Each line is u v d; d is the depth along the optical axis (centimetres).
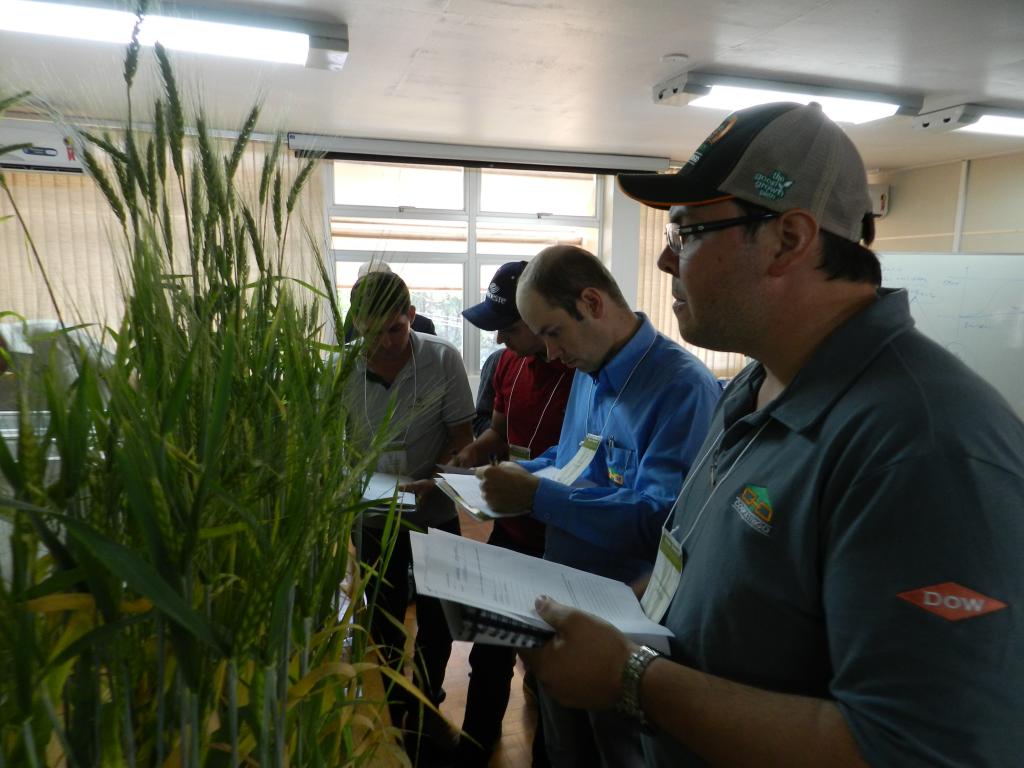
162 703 40
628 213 616
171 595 35
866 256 72
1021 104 417
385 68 347
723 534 73
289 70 346
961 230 596
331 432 50
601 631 72
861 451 59
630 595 97
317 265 57
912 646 51
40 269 42
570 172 586
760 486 70
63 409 36
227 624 43
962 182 592
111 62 45
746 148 70
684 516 93
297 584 47
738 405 89
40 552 37
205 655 41
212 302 47
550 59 335
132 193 44
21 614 35
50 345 38
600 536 119
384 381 191
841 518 58
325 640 54
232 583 44
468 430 211
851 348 66
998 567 50
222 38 284
